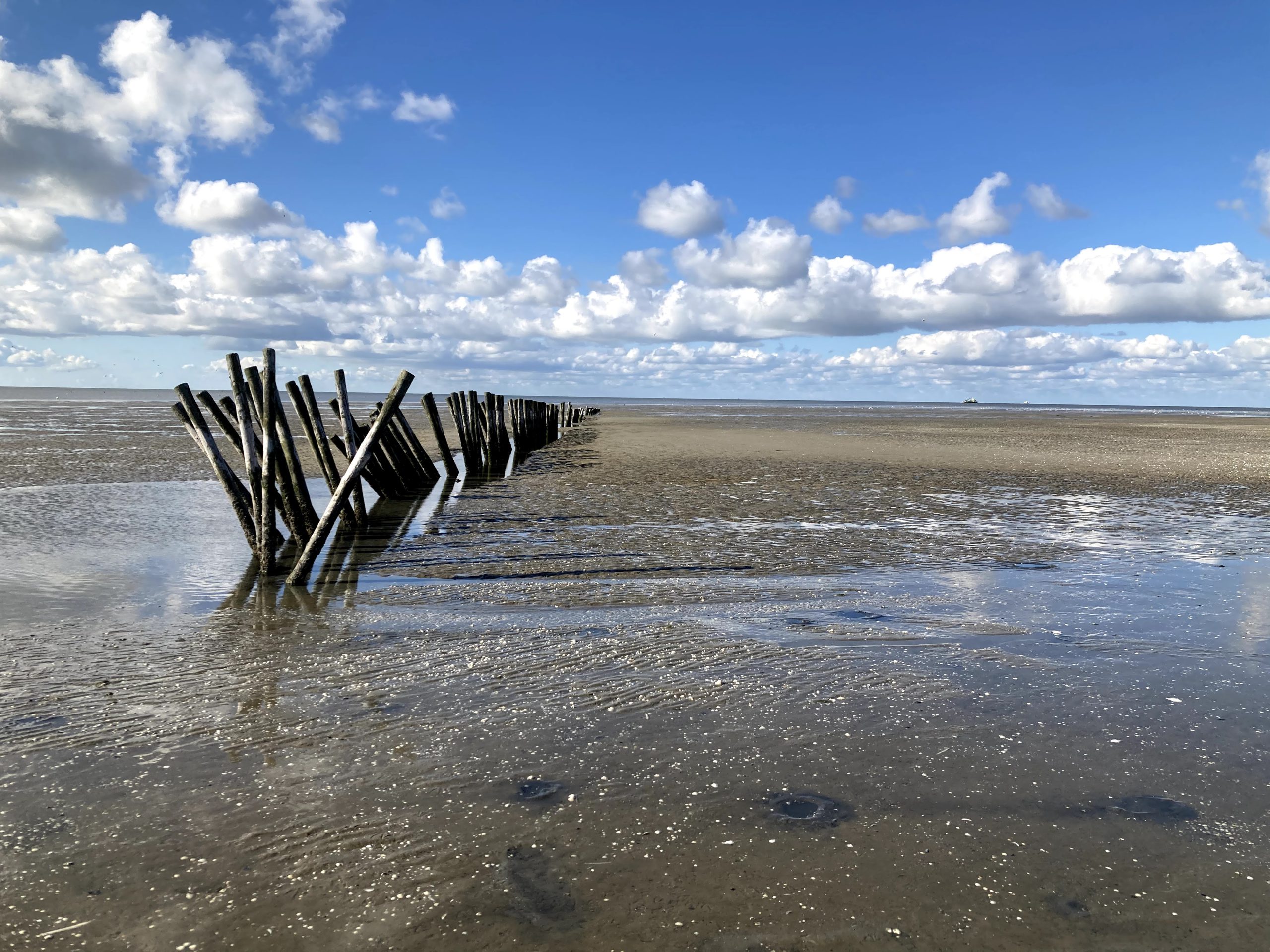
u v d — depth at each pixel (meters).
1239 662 4.84
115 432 28.42
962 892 2.55
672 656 4.90
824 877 2.62
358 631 5.50
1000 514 11.41
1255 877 2.64
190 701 4.17
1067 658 4.89
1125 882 2.61
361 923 2.39
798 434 33.22
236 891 2.55
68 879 2.62
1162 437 33.09
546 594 6.66
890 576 7.41
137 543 8.90
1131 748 3.61
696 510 11.65
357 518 10.24
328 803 3.09
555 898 2.51
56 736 3.72
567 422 42.84
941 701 4.16
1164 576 7.41
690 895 2.53
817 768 3.40
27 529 9.60
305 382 10.66
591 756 3.49
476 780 3.27
